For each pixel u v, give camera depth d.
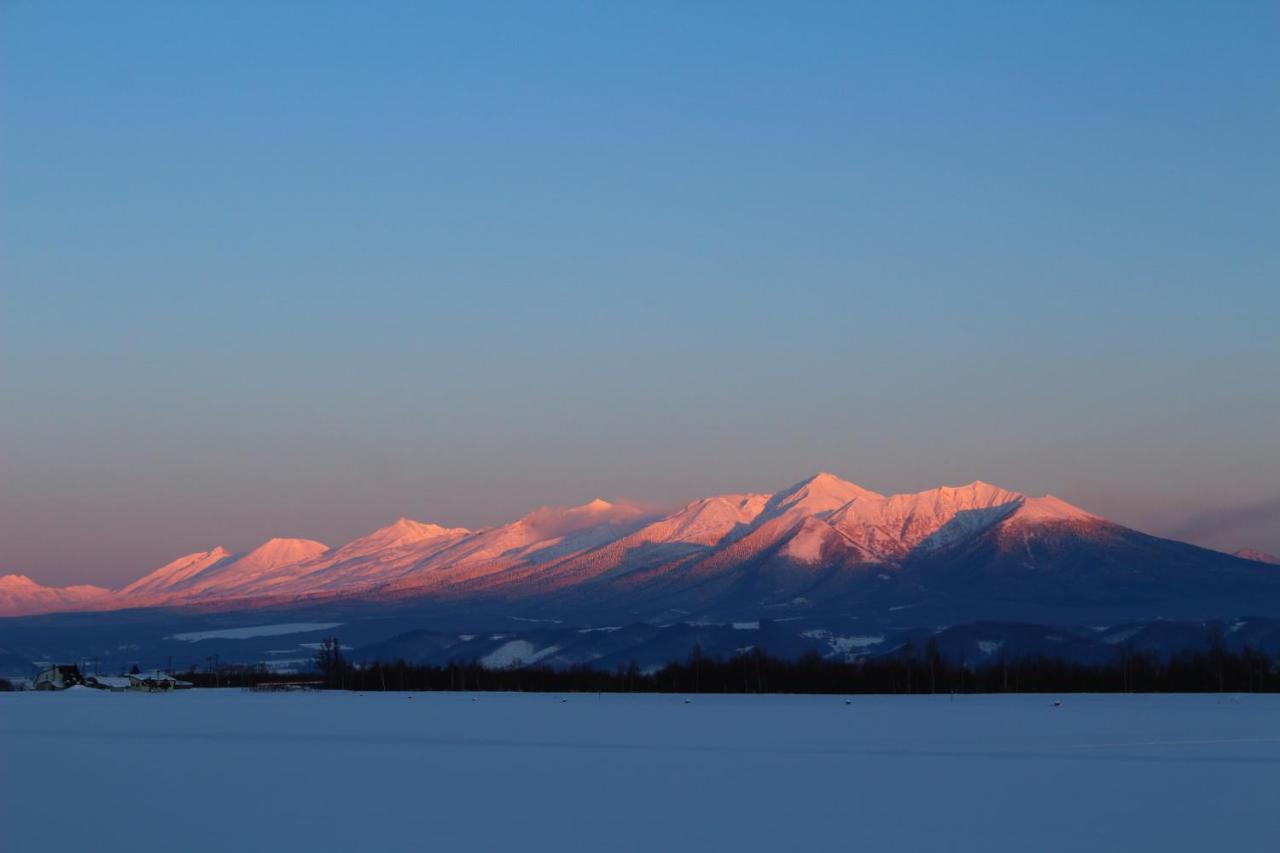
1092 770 79.38
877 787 71.81
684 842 55.59
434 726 122.12
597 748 95.94
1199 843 55.50
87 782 75.25
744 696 197.75
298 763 85.38
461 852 53.72
